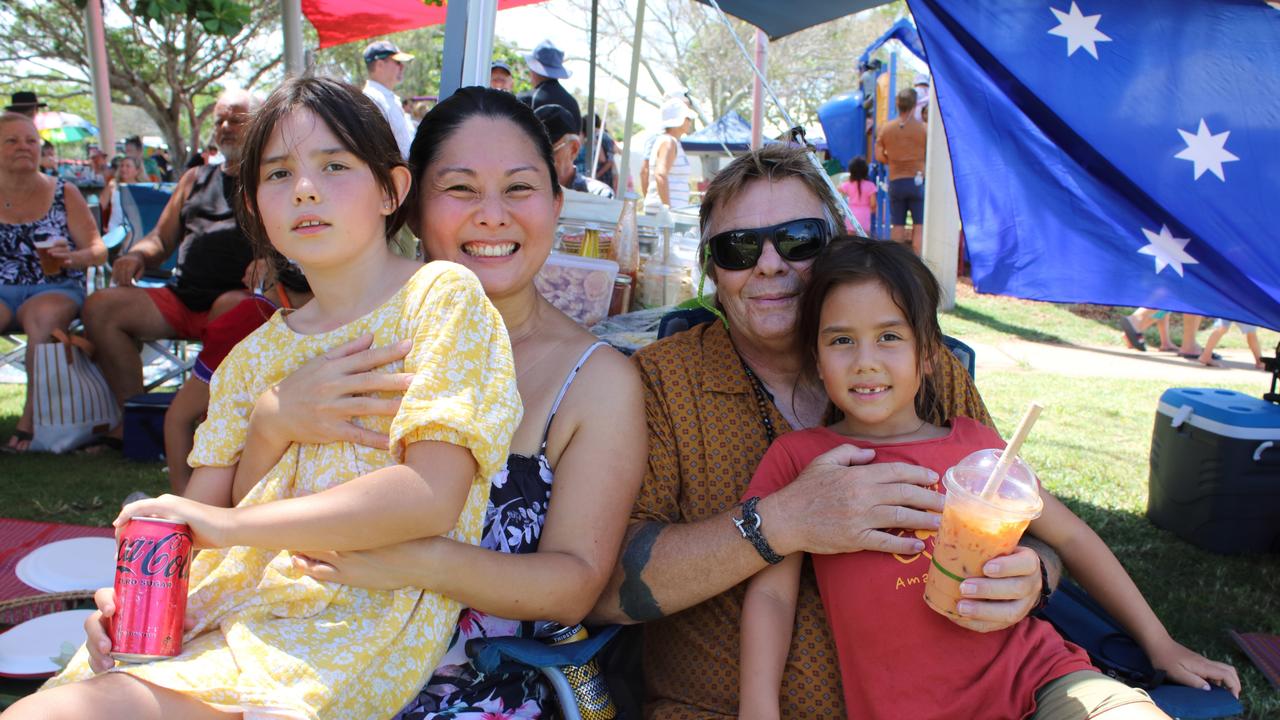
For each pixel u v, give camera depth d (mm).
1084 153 3580
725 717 2094
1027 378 8633
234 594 1761
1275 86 3402
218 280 5551
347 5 8266
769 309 2297
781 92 27422
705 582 2047
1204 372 9250
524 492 2059
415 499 1649
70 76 23953
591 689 1948
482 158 2150
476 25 2848
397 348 1778
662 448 2285
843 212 2562
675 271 3594
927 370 2160
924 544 1957
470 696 1926
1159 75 3477
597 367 2156
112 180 9844
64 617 2400
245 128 1897
